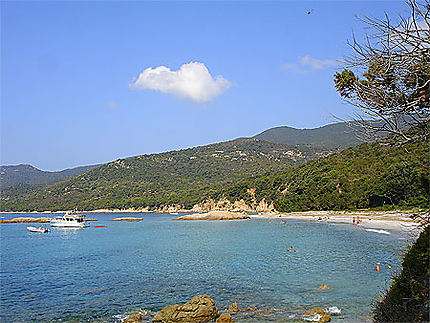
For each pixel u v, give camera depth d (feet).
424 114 28.55
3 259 139.13
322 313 60.85
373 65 28.99
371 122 30.04
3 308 71.77
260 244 162.91
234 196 506.48
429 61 26.66
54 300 77.10
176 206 592.60
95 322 62.75
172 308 63.46
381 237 173.27
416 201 84.89
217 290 81.05
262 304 69.51
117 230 287.07
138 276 99.04
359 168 344.28
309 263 109.70
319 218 311.68
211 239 194.49
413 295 40.91
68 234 264.11
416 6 25.81
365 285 80.02
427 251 40.52
